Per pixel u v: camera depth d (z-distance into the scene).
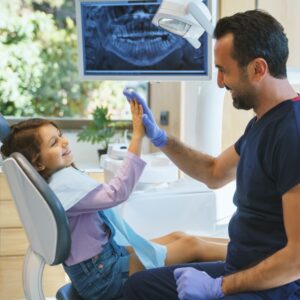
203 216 1.81
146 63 1.78
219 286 1.14
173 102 2.97
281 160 1.09
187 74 1.78
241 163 1.26
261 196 1.18
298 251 1.03
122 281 1.40
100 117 2.96
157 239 1.61
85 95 3.29
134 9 1.72
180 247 1.52
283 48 1.14
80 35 1.77
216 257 1.54
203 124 1.94
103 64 1.80
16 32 3.14
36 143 1.32
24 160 1.15
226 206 1.89
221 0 2.23
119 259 1.42
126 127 3.15
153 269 1.40
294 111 1.13
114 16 1.74
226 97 2.44
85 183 1.31
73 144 3.21
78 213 1.33
